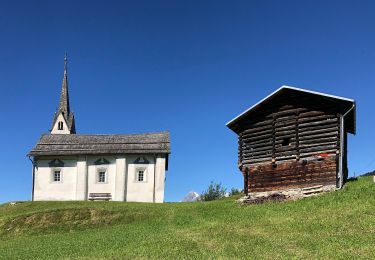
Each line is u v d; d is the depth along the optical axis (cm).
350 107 3603
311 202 3359
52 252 2853
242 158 3950
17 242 3594
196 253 2364
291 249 2309
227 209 3766
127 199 6191
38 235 3903
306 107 3762
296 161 3697
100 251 2694
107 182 6275
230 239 2647
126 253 2534
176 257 2314
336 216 2895
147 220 3994
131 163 6309
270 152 3825
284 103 3859
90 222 4150
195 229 3144
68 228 4062
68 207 4647
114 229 3700
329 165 3578
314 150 3653
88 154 6303
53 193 6269
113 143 6500
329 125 3650
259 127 3928
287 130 3794
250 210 3528
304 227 2758
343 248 2238
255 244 2473
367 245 2241
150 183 6238
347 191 3403
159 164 6281
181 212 4044
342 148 3609
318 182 3588
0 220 4309
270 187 3759
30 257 2753
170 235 2967
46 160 6366
